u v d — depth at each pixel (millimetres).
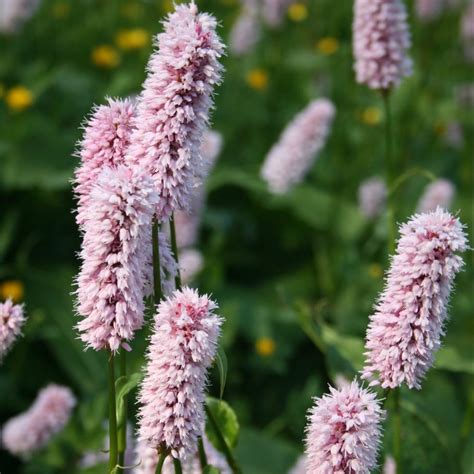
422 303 3879
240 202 11914
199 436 3902
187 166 4047
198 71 3971
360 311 10000
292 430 9062
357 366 6066
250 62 14461
